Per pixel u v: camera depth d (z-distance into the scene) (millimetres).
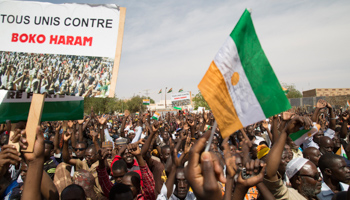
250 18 1966
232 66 1983
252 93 1967
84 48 2496
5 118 2529
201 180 1409
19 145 1762
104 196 3660
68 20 2508
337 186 3135
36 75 2424
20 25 2457
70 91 2441
